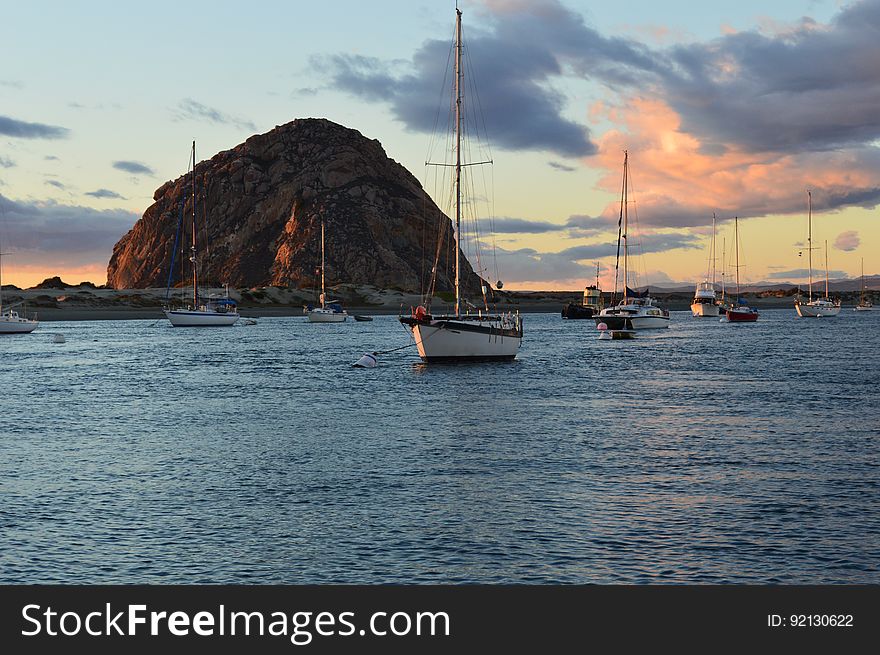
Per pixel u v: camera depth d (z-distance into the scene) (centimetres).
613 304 13438
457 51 6256
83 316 16900
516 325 6638
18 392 4778
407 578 1627
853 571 1641
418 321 6091
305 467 2567
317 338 11038
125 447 2942
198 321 14062
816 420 3500
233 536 1861
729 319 16375
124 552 1767
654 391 4622
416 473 2470
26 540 1842
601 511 2031
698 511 2025
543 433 3188
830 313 18850
